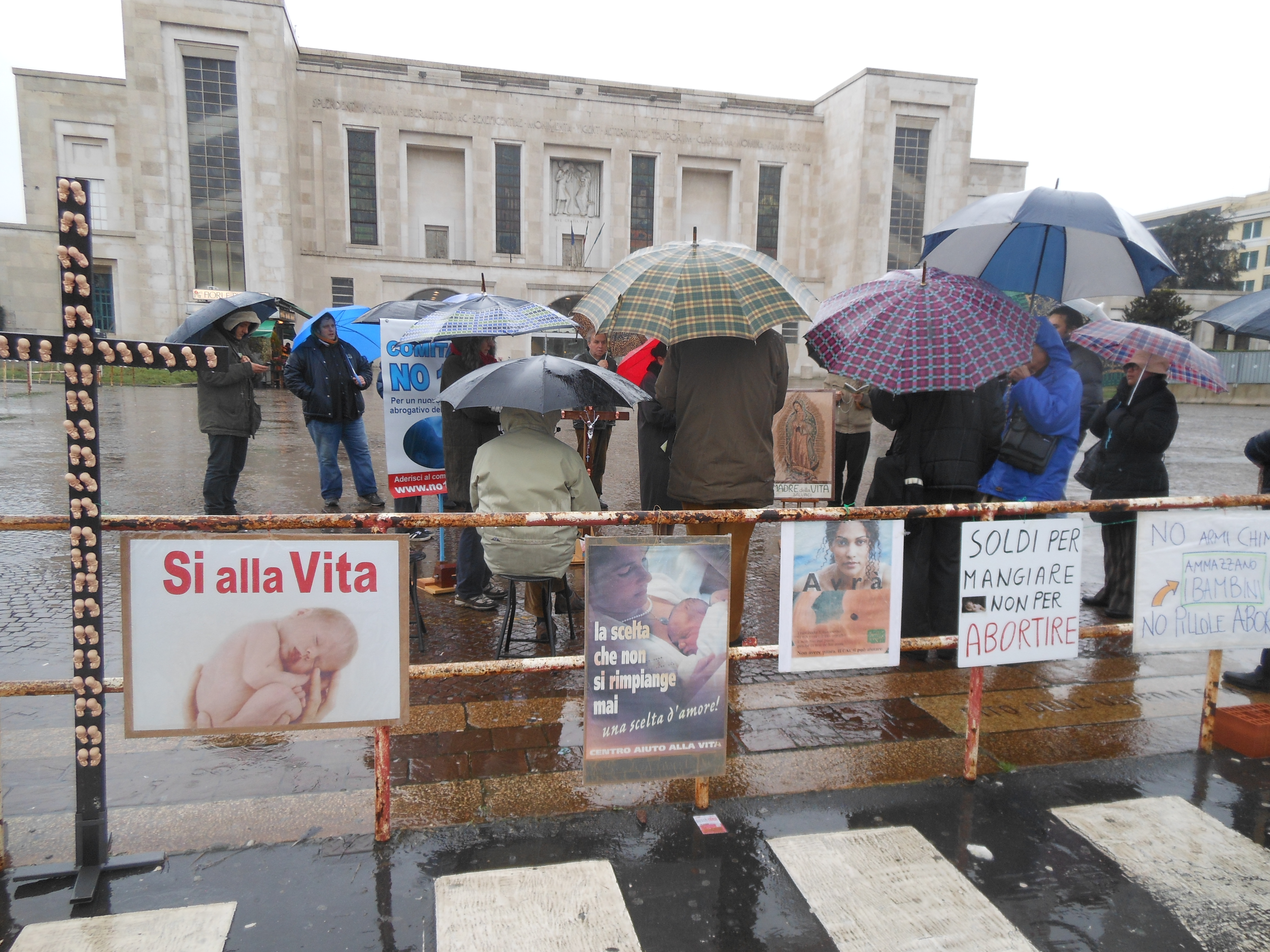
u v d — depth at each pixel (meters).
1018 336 3.84
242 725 2.60
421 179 44.09
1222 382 4.86
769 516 3.01
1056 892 2.62
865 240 46.16
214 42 37.53
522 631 4.93
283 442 13.59
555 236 45.62
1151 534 3.44
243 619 2.56
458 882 2.57
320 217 41.66
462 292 42.84
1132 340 5.01
